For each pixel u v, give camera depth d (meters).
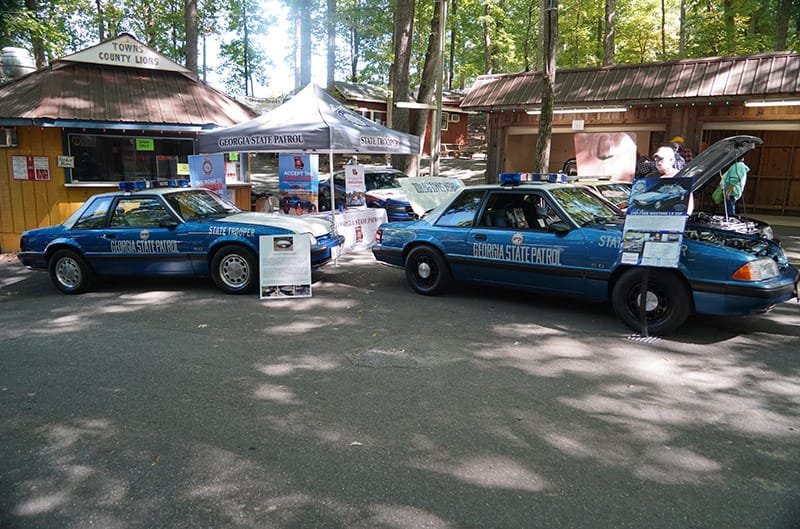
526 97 16.09
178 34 41.03
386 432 3.90
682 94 13.94
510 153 17.75
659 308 5.94
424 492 3.18
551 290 6.80
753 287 5.38
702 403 4.35
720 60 14.04
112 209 8.45
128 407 4.35
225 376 4.95
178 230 8.15
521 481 3.28
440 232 7.66
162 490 3.23
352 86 30.78
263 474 3.38
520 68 39.62
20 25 17.08
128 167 12.20
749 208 18.38
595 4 31.52
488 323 6.50
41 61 21.94
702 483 3.26
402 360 5.31
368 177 15.04
